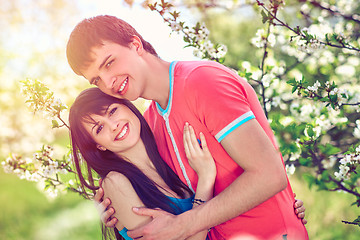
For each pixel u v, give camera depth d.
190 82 1.57
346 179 2.28
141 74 1.65
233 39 6.56
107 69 1.62
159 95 1.68
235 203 1.52
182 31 2.45
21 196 6.22
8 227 5.55
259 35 2.71
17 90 5.77
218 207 1.54
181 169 1.75
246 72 2.66
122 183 1.84
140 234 1.72
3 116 5.58
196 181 1.74
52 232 5.36
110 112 1.90
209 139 1.62
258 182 1.48
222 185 1.68
